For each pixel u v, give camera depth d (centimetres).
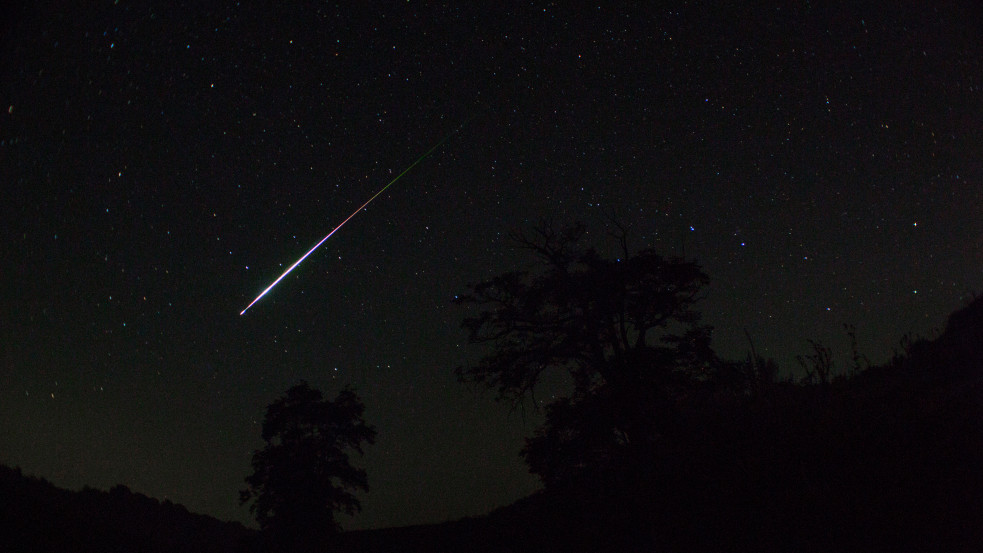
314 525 3462
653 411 1928
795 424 963
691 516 1069
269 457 3688
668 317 2348
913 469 834
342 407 3916
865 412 937
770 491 934
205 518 4666
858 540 778
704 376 2064
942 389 969
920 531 748
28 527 2302
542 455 2227
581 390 2294
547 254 2509
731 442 1040
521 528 2320
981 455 815
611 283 2306
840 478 873
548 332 2453
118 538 2617
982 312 1191
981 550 682
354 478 3719
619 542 1537
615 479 2006
